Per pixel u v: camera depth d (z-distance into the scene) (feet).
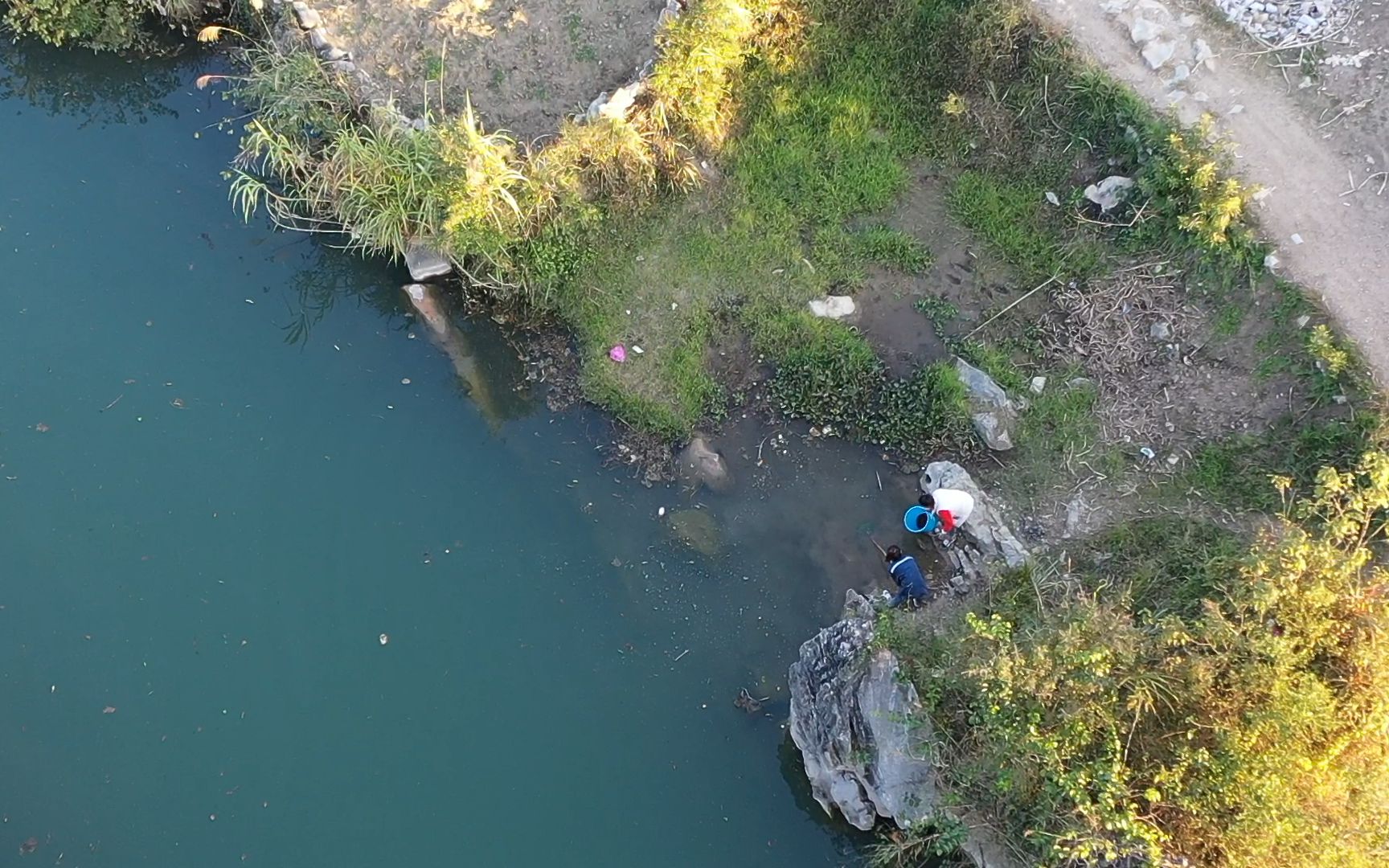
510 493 33.06
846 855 27.76
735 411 33.65
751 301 34.73
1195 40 33.83
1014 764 22.93
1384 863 20.22
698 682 30.09
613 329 34.55
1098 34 34.47
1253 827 20.22
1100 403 31.65
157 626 30.91
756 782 28.84
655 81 34.55
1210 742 22.43
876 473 32.45
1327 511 26.58
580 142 33.83
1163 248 32.27
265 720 29.66
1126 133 33.06
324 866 27.86
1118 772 21.67
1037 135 34.88
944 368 32.35
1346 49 32.83
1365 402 28.22
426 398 34.91
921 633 27.43
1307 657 23.03
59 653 30.35
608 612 31.14
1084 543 29.68
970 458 31.83
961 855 25.16
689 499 32.50
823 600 30.96
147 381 34.83
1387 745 21.63
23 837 27.71
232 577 31.73
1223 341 30.86
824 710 27.30
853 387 32.94
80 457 33.37
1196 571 27.78
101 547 31.99
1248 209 31.30
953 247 34.99
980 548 30.19
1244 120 32.65
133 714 29.58
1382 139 31.60
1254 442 29.63
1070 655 22.81
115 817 28.17
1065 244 33.76
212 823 28.27
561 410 34.32
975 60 35.12
